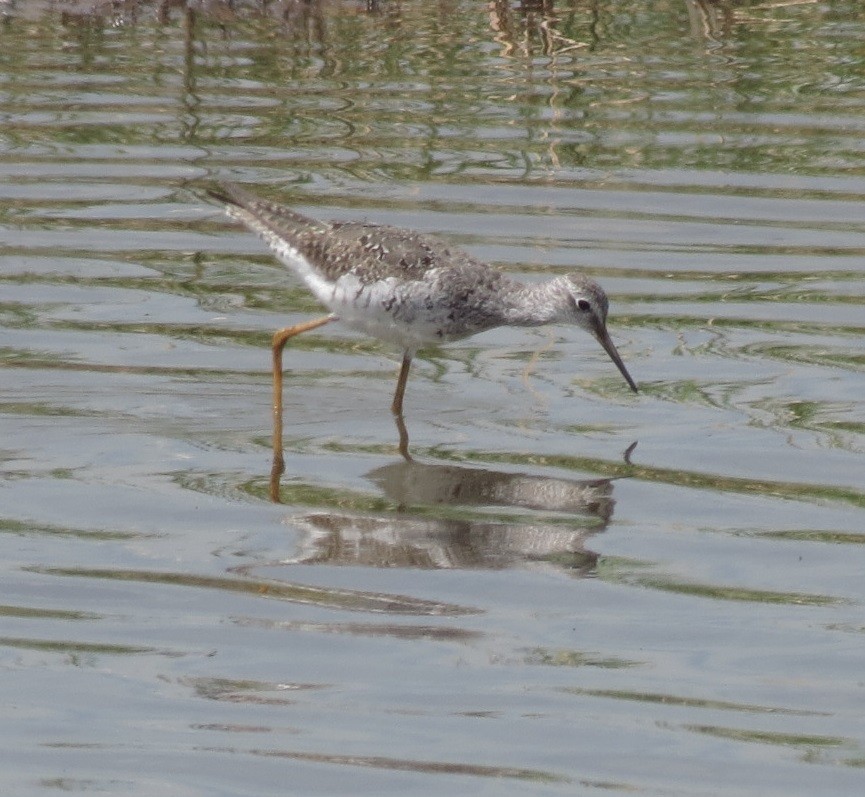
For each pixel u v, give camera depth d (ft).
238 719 31.07
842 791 28.78
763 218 59.11
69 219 58.65
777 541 38.60
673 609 35.37
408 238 46.73
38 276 54.60
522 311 47.16
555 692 32.04
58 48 72.84
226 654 33.37
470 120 65.92
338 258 46.24
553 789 28.81
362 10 77.87
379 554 37.88
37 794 28.71
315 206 57.82
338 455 43.68
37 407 45.88
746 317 52.24
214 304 53.62
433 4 78.59
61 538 38.32
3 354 49.11
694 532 39.11
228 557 37.55
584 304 47.09
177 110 66.28
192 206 59.88
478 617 35.01
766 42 74.13
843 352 49.70
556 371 49.83
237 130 64.64
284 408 46.96
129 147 63.10
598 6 78.48
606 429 45.34
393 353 51.80
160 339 50.88
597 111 66.90
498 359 51.19
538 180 61.52
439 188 60.44
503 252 55.42
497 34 74.79
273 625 34.50
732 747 30.14
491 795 28.73
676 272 55.21
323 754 29.96
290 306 53.88
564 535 38.93
